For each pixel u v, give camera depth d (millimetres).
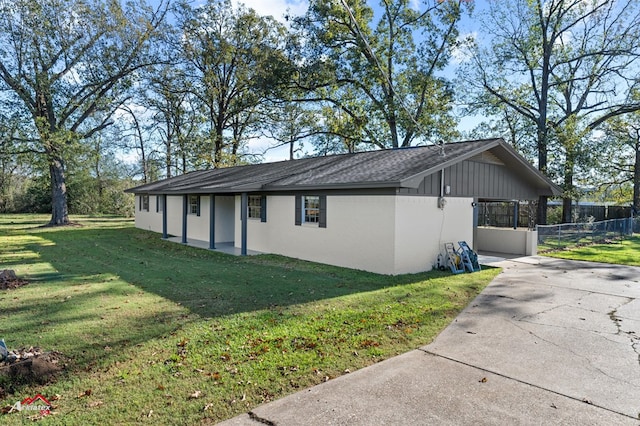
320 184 10031
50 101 22078
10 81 20781
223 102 29109
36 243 15039
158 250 13555
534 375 3971
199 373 3898
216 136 28438
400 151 12289
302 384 3721
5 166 32781
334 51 23188
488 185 11445
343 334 5023
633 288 7965
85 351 4395
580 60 22516
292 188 10938
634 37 20266
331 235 10617
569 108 23703
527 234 13031
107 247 14094
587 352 4594
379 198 9352
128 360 4180
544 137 21172
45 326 5227
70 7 21547
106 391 3531
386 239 9203
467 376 3930
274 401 3412
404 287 7805
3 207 39156
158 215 20438
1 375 3590
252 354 4371
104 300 6586
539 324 5637
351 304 6445
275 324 5363
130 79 23906
